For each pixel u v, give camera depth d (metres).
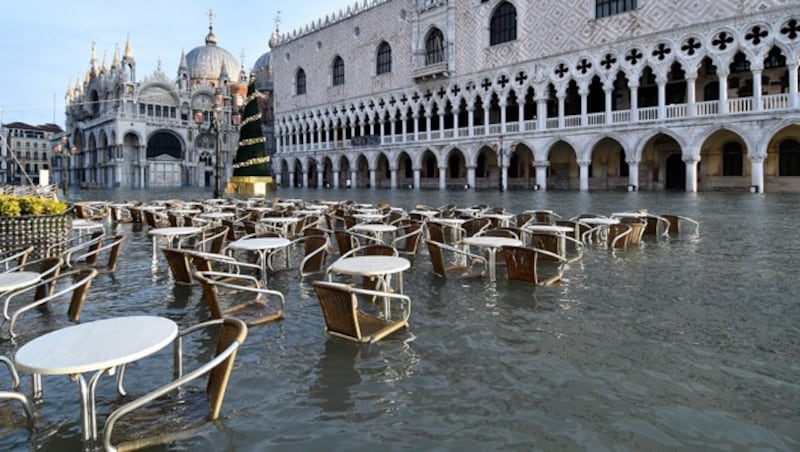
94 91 103.88
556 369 6.03
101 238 11.35
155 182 94.06
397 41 57.97
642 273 10.84
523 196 36.56
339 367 6.15
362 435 4.64
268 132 95.06
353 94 64.44
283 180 78.56
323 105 69.38
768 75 37.50
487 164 56.06
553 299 8.95
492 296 9.20
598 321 7.74
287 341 7.00
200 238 15.14
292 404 5.24
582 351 6.57
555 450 4.36
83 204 22.25
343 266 7.92
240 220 14.90
